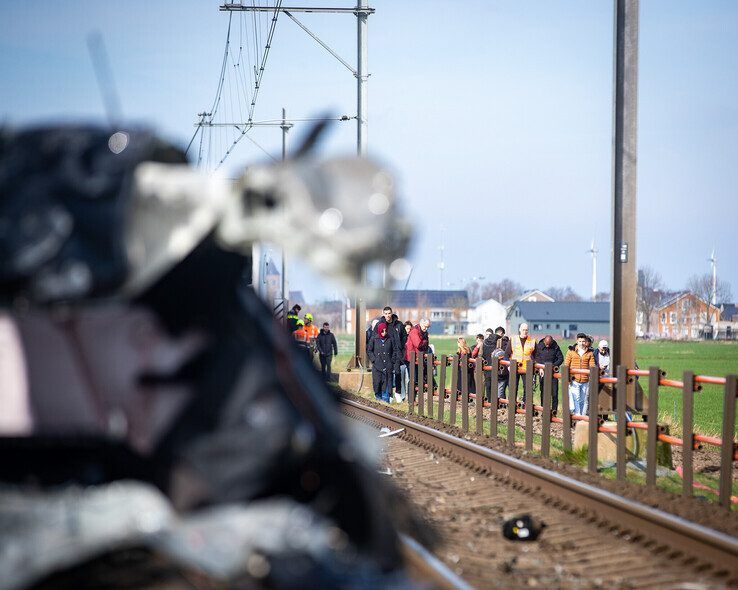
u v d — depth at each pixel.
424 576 11.08
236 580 6.56
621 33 24.81
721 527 14.79
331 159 6.93
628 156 24.81
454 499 18.42
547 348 37.88
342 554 7.24
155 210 7.25
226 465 7.14
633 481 20.31
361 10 51.91
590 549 14.26
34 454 7.49
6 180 7.42
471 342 193.00
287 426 7.29
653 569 13.06
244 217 7.03
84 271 7.11
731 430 16.86
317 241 6.68
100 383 7.16
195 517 6.98
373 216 6.68
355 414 36.38
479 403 29.58
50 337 7.16
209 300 7.81
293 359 8.15
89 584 8.22
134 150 7.43
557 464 21.95
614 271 24.61
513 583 12.29
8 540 6.94
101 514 7.03
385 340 43.59
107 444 7.24
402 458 24.78
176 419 7.15
